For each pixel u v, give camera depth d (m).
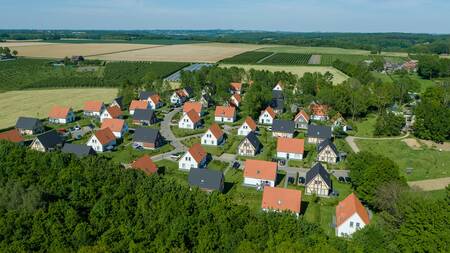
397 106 194.75
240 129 145.38
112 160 117.94
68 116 158.62
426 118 143.62
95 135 124.81
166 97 196.62
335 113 162.75
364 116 178.75
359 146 136.62
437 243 60.56
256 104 163.88
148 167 101.56
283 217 66.69
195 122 152.75
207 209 70.62
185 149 129.25
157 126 155.88
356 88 192.38
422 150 133.25
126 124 145.75
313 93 199.12
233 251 59.38
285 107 180.75
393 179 86.75
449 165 119.31
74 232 62.19
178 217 65.62
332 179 107.50
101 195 77.44
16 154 92.81
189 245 63.16
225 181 105.25
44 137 120.06
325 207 91.00
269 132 149.50
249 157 123.38
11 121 156.75
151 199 74.94
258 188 99.81
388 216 76.19
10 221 64.19
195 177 97.62
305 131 153.50
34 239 60.56
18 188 73.31
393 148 134.75
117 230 63.28
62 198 76.75
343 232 78.25
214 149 129.25
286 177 108.94
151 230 63.75
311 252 55.28
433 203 69.56
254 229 61.78
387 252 60.47
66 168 86.44
